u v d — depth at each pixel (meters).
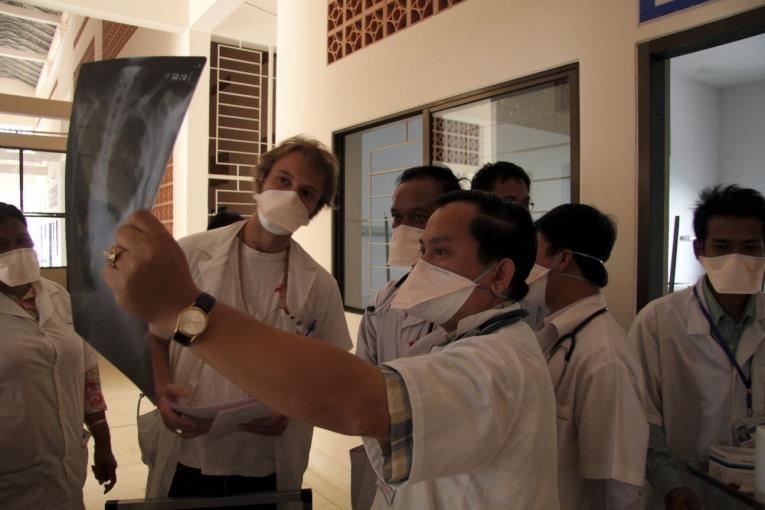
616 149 1.95
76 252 0.68
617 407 1.15
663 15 1.81
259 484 1.47
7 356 1.52
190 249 1.47
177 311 0.58
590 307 1.31
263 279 1.49
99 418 1.84
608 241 1.36
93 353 1.85
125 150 0.63
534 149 2.32
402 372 0.65
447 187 1.50
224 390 1.39
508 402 0.70
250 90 6.91
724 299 1.46
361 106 3.29
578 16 2.08
